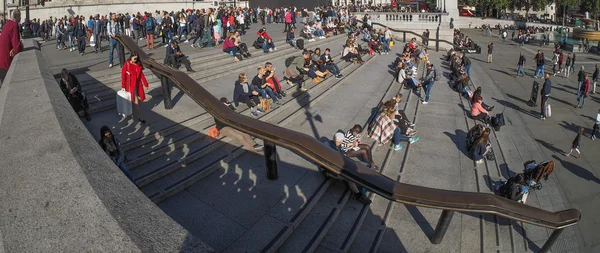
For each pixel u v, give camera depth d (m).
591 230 9.63
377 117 11.60
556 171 12.86
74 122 4.33
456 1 40.59
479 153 10.84
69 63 15.73
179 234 2.44
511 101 20.84
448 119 14.94
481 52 41.50
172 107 11.20
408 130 12.32
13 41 9.16
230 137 9.88
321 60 17.03
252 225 6.75
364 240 7.39
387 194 5.48
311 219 7.38
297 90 14.84
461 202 5.58
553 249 8.48
